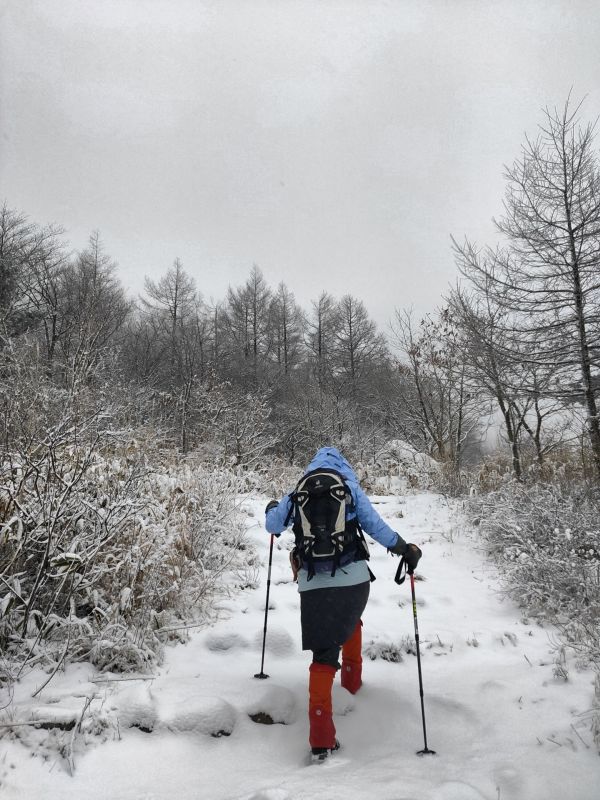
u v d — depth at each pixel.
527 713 3.34
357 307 41.66
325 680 2.95
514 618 5.03
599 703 3.29
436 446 18.03
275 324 43.66
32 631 3.62
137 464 4.79
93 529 4.11
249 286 44.50
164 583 4.50
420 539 7.67
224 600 4.96
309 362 40.34
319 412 21.67
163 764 2.75
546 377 11.18
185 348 27.58
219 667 3.82
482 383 11.89
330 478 3.33
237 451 12.62
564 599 5.07
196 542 5.54
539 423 12.93
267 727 3.16
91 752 2.72
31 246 28.03
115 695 3.16
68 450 4.63
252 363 34.16
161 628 4.07
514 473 11.10
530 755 2.88
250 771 2.76
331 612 3.10
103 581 4.24
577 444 11.95
